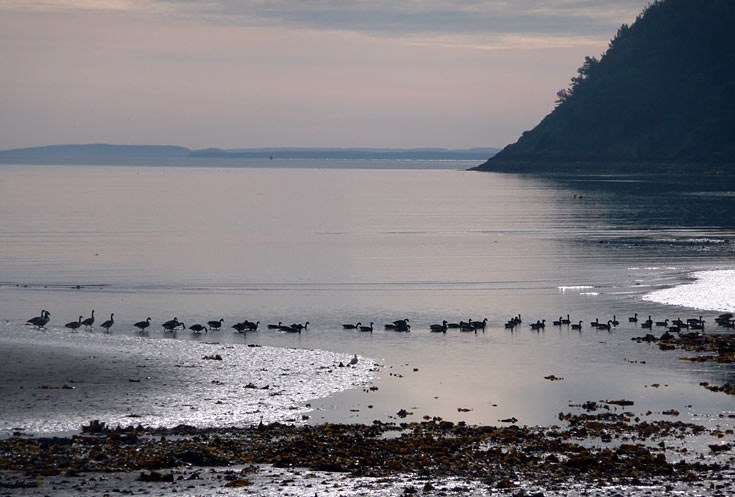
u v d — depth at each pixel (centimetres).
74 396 6019
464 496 4197
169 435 5181
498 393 6256
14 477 4331
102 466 4538
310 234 17488
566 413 5781
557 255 13988
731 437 5234
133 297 10206
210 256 13925
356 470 4566
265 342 7919
